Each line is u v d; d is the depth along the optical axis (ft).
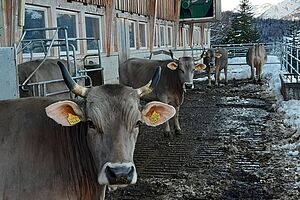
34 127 10.57
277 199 15.29
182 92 26.35
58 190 10.41
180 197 15.74
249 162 19.80
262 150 21.72
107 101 9.47
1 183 10.16
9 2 23.22
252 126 28.02
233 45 81.35
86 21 38.83
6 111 10.85
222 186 16.75
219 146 22.94
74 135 10.66
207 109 35.42
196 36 90.38
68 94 22.53
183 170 18.92
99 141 9.31
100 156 9.28
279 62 72.43
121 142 9.14
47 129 10.60
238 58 83.46
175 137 25.31
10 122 10.62
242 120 30.25
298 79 39.88
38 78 20.62
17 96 16.07
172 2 70.13
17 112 10.80
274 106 34.91
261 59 53.72
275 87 44.52
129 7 49.14
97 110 9.36
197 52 86.43
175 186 16.88
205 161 20.18
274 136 24.68
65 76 9.96
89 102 9.55
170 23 69.62
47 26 31.27
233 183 17.04
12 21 23.47
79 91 9.87
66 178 10.51
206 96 43.29
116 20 45.03
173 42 71.92
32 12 29.66
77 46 36.50
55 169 10.42
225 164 19.63
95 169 10.61
